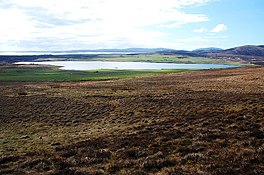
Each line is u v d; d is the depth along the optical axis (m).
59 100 59.47
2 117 48.94
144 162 17.14
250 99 41.31
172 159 17.38
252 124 24.36
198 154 17.48
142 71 188.50
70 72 187.75
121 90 69.75
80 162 19.20
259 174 13.61
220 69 137.75
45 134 36.25
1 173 18.67
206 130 24.47
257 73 92.94
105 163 18.61
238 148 18.31
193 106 42.38
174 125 29.42
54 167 18.81
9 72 191.12
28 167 19.48
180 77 105.62
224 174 14.09
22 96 67.19
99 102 54.72
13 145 31.06
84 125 39.81
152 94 59.38
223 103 41.41
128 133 29.00
